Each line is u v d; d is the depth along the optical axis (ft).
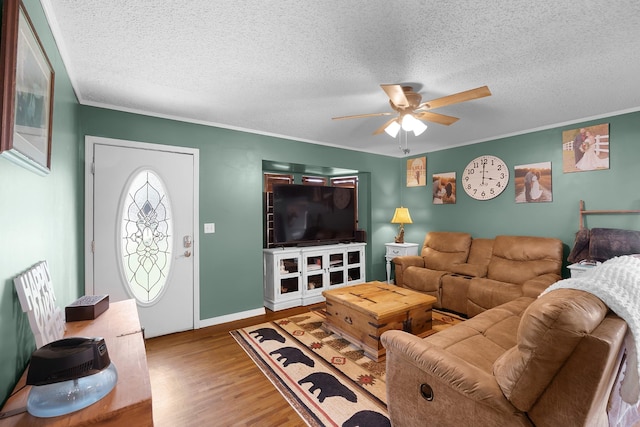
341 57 6.37
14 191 3.14
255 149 12.07
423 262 14.29
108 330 4.45
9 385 2.98
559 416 3.36
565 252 11.17
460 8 4.81
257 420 5.74
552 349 3.26
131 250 9.39
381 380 7.03
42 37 4.41
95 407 2.65
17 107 3.00
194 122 10.61
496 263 11.99
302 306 13.17
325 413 5.90
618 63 6.66
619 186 9.92
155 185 9.85
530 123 11.31
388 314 7.97
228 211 11.32
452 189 14.98
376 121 10.89
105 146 9.01
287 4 4.71
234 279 11.41
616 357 3.58
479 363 5.37
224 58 6.39
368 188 16.49
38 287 3.61
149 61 6.49
